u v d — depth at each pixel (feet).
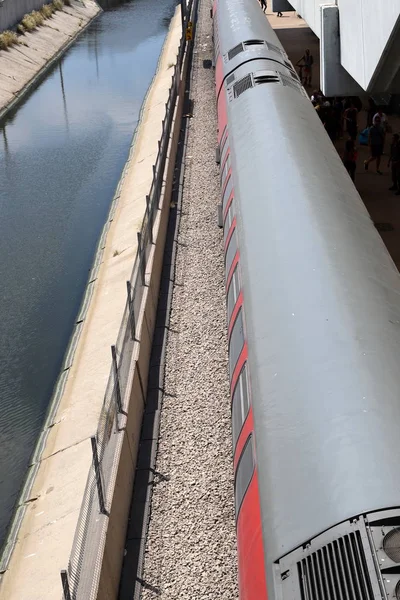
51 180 95.55
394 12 45.39
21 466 43.80
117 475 32.81
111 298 58.18
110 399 33.88
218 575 30.32
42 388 52.11
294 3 93.30
